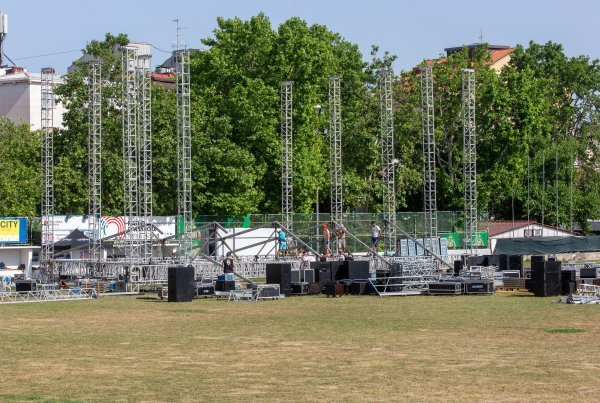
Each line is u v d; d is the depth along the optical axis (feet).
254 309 190.08
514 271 264.11
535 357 113.70
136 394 92.17
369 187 448.24
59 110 506.48
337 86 409.90
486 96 464.65
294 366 108.78
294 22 412.36
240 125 386.52
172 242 329.11
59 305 204.44
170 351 123.85
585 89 568.82
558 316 164.45
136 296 232.73
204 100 389.39
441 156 484.33
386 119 344.49
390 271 236.63
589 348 121.70
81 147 375.66
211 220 374.02
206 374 103.86
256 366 109.19
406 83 504.02
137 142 334.44
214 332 146.30
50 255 293.64
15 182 360.28
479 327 148.36
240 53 405.59
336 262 239.09
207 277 253.24
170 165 369.09
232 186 376.27
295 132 406.00
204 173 372.58
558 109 558.56
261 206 400.06
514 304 192.65
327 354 118.62
